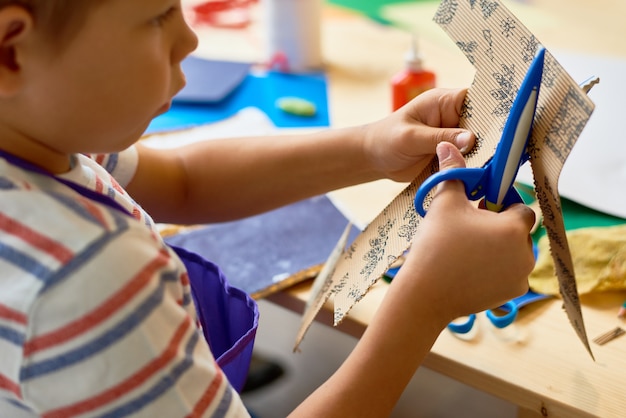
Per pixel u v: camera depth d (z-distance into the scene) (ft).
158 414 1.59
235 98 4.08
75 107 1.61
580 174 2.97
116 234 1.55
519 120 1.70
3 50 1.52
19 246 1.52
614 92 3.50
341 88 4.10
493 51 1.90
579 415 1.93
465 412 3.43
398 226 2.03
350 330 2.36
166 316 1.60
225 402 1.69
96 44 1.55
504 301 1.90
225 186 2.79
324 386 1.89
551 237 1.73
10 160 1.63
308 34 4.34
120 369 1.54
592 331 2.20
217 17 5.33
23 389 1.56
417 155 2.33
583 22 4.48
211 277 2.30
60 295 1.49
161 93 1.70
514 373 2.06
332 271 2.26
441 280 1.82
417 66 3.51
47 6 1.48
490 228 1.79
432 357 2.17
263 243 2.76
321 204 2.98
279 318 3.79
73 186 1.69
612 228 2.52
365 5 5.34
